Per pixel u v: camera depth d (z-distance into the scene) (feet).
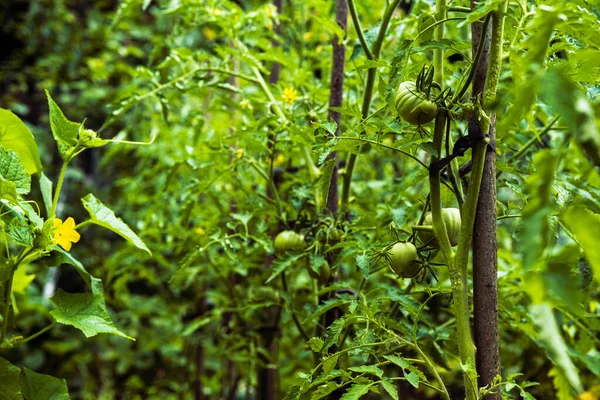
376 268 4.68
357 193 6.93
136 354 11.14
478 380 3.14
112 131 13.03
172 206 7.36
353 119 5.64
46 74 12.73
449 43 3.29
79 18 14.47
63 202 12.89
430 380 7.43
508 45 3.43
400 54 3.28
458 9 3.49
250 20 6.07
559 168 5.60
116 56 13.08
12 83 13.92
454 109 3.21
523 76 2.92
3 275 3.74
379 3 7.22
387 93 3.25
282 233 4.92
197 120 6.46
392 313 5.00
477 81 3.23
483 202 3.21
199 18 6.06
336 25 4.95
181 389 9.07
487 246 3.19
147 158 8.13
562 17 2.81
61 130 3.97
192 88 5.70
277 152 5.63
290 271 6.20
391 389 2.95
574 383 1.83
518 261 5.22
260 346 6.90
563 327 5.47
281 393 8.09
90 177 13.76
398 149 3.26
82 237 12.53
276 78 6.93
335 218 5.03
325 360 3.26
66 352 12.23
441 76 3.49
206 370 10.46
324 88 6.15
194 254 5.12
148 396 11.06
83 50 12.89
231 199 7.27
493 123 3.22
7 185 3.42
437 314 6.42
